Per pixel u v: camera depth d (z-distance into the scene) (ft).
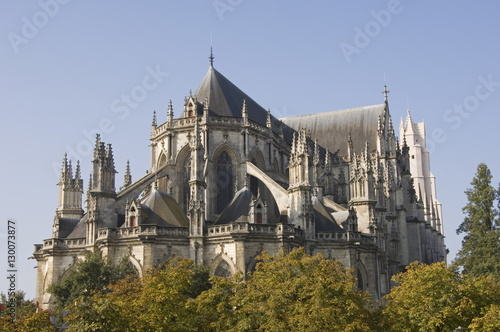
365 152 345.72
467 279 204.44
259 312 182.80
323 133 446.60
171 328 179.01
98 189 291.58
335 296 184.14
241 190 301.02
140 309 180.75
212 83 357.61
